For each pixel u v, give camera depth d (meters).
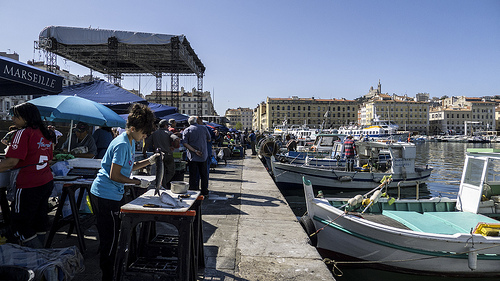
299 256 4.50
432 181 20.45
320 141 21.48
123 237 2.80
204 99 133.88
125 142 3.10
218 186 9.88
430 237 5.44
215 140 19.67
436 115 144.12
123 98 8.95
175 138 7.25
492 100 157.50
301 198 14.76
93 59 38.62
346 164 15.26
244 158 21.98
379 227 5.65
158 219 2.79
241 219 6.24
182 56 37.06
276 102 137.25
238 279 3.72
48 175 3.56
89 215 4.55
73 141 7.32
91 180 4.01
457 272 5.70
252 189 9.52
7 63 3.52
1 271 2.75
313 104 138.00
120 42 33.25
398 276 5.94
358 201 6.49
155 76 47.72
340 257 6.42
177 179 8.55
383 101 128.50
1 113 48.09
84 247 3.97
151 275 2.82
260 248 4.76
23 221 3.39
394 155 14.94
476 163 7.11
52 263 2.88
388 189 15.77
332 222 6.29
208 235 5.23
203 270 3.88
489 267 5.66
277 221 6.20
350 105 139.62
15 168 3.36
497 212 7.16
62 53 35.66
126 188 4.00
